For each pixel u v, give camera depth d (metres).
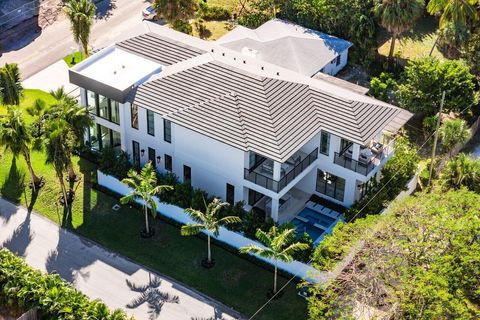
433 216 41.53
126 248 47.47
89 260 46.56
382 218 42.72
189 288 44.72
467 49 61.09
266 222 46.22
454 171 50.97
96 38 68.69
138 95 50.12
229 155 47.53
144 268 46.06
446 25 62.44
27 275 42.34
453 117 59.44
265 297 44.06
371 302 39.12
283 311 43.12
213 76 50.34
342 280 40.31
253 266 46.12
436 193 45.59
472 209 41.69
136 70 52.34
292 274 45.28
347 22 65.06
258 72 50.62
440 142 56.34
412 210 42.59
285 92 49.09
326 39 64.19
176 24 66.44
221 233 47.38
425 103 56.22
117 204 50.84
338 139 48.38
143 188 46.56
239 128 46.84
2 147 55.09
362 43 64.94
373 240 41.03
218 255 46.88
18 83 55.88
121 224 49.28
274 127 46.69
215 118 47.66
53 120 47.94
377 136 50.38
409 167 51.72
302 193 51.97
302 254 44.66
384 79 61.44
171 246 47.62
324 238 44.66
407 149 54.53
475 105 59.66
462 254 39.16
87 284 44.81
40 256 46.75
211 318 42.75
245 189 48.66
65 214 50.00
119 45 55.22
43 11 72.75
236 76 50.00
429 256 39.78
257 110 47.69
